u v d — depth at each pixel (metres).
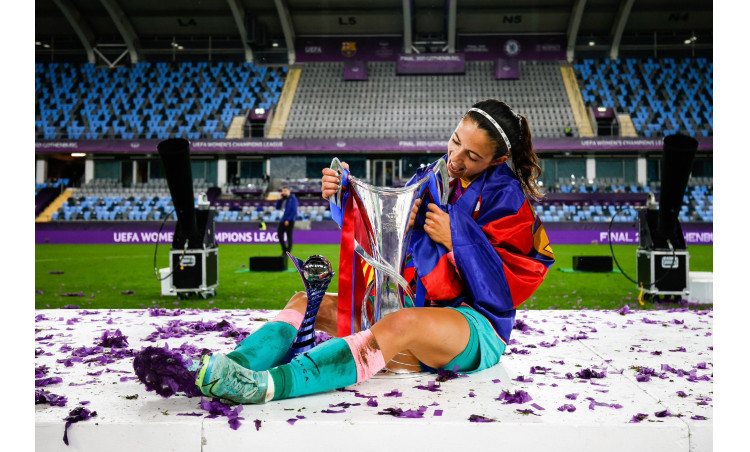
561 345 2.18
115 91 24.66
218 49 25.86
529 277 1.67
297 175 22.42
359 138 20.91
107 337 2.16
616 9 23.62
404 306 1.66
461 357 1.61
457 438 1.23
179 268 5.33
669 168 4.62
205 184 22.58
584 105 23.39
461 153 1.69
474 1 23.42
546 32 25.31
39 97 24.33
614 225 17.86
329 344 1.43
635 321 2.84
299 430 1.23
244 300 5.31
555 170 22.25
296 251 13.86
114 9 23.23
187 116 23.58
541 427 1.23
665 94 23.73
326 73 25.56
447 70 24.69
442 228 1.62
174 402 1.40
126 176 22.84
